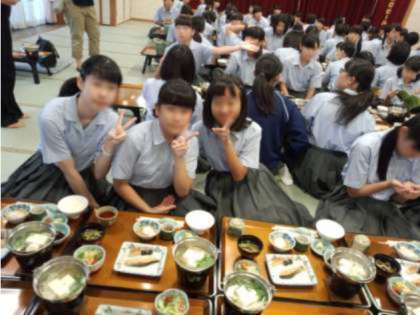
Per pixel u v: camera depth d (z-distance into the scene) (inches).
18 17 252.8
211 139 71.6
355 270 40.6
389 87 135.7
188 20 135.3
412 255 48.9
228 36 199.9
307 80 150.9
